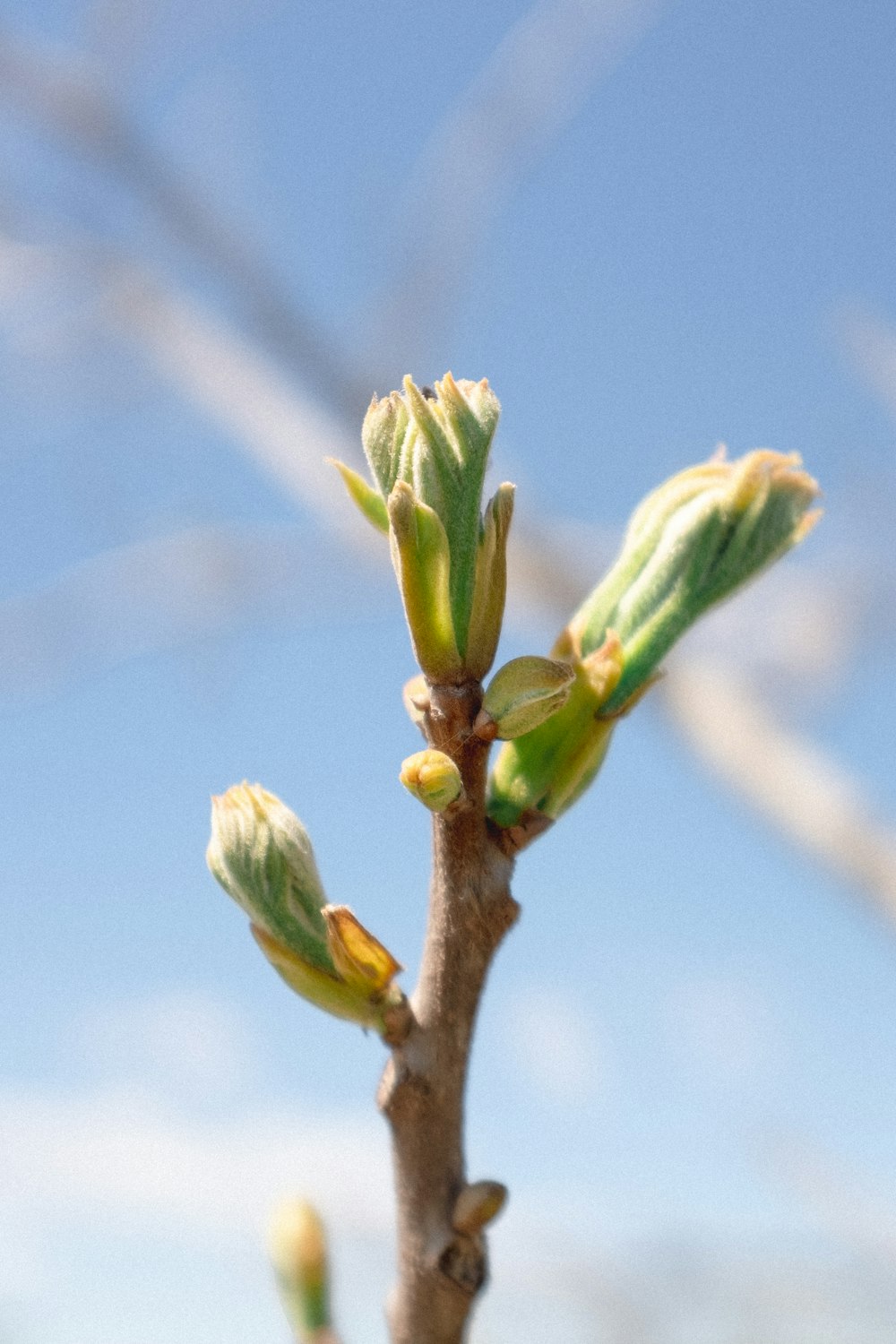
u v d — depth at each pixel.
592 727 0.34
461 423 0.33
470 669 0.32
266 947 0.34
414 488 0.32
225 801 0.34
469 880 0.33
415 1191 0.33
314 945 0.33
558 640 0.35
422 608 0.32
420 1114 0.33
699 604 0.35
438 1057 0.33
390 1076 0.33
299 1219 0.36
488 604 0.32
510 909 0.33
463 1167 0.33
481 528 0.33
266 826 0.34
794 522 0.36
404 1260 0.33
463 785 0.33
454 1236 0.33
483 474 0.33
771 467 0.36
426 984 0.33
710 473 0.36
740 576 0.35
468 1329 0.33
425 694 0.33
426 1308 0.33
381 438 0.33
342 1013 0.33
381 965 0.33
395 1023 0.33
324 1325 0.36
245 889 0.34
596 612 0.35
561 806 0.34
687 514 0.35
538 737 0.34
